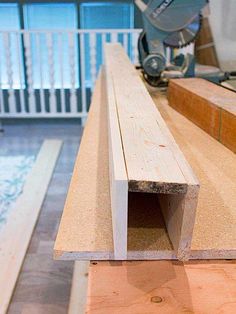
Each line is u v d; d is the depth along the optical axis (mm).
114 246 616
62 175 3176
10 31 4156
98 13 4855
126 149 707
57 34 4418
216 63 2381
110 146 812
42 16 4867
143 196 776
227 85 1626
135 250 622
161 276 600
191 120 1384
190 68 1837
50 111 4562
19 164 3396
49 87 4594
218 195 815
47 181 3014
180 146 1107
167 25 1799
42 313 1669
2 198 2711
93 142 1146
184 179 579
